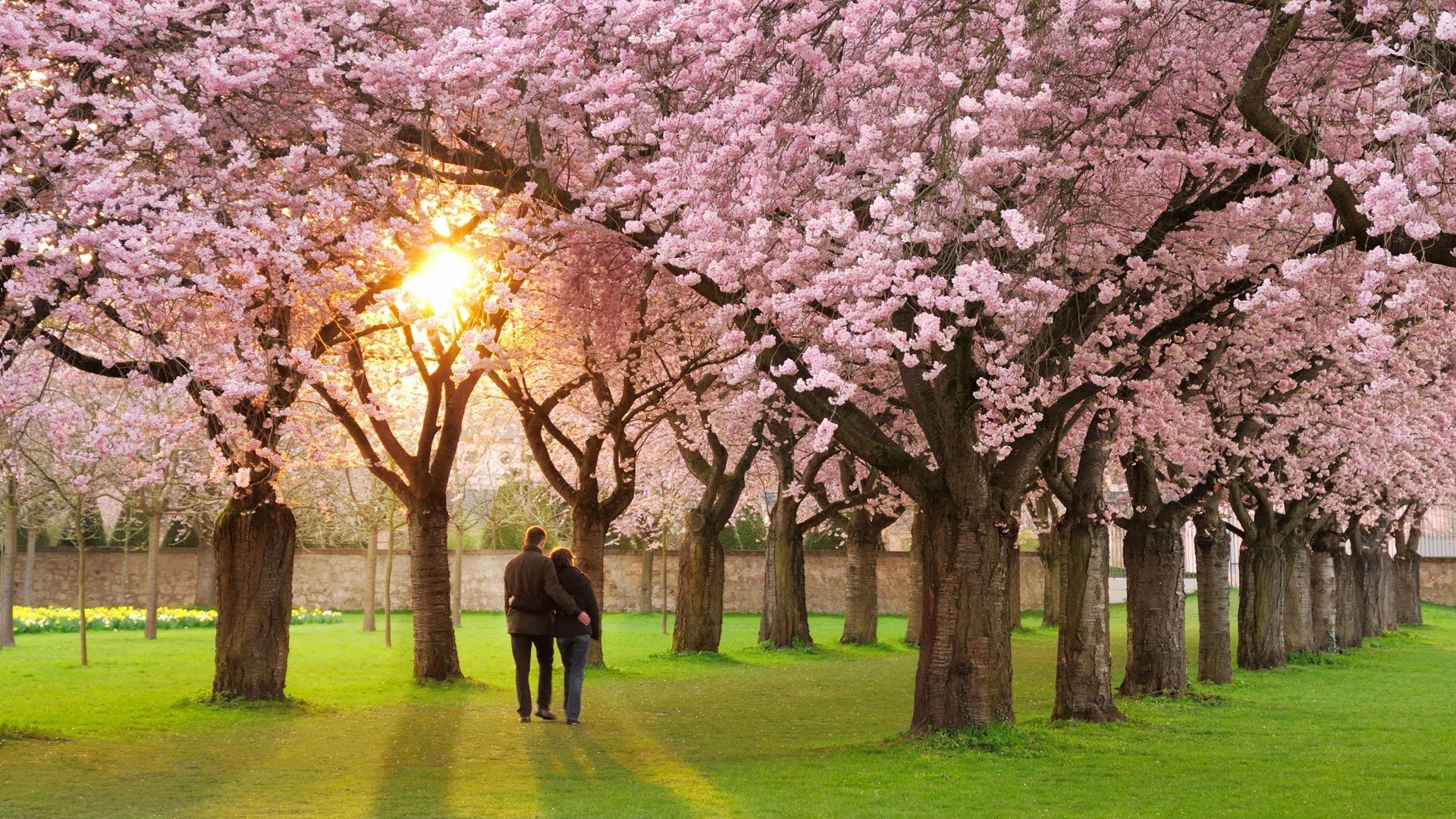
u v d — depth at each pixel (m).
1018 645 33.78
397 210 12.35
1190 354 17.06
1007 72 9.99
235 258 10.51
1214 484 20.42
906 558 51.12
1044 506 40.56
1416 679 24.17
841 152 11.20
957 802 10.39
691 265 10.70
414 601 21.25
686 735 14.96
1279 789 11.42
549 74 11.41
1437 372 23.19
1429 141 7.86
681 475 36.59
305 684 21.12
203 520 43.66
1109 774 12.07
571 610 15.65
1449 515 59.12
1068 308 12.74
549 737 14.49
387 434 20.70
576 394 29.41
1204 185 12.76
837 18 10.04
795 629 31.27
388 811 9.67
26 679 21.44
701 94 11.19
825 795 10.60
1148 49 11.00
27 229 9.25
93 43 10.20
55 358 11.24
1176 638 20.03
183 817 9.40
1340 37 9.14
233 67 10.88
